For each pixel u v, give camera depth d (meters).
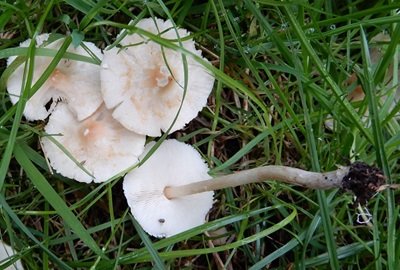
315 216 0.28
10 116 0.26
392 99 0.29
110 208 0.27
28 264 0.27
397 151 0.30
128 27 0.26
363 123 0.29
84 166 0.27
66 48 0.26
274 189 0.29
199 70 0.27
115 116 0.27
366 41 0.29
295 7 0.31
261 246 0.30
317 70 0.29
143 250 0.27
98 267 0.26
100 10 0.28
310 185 0.22
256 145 0.31
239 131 0.31
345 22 0.32
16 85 0.26
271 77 0.28
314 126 0.30
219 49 0.30
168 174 0.27
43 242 0.27
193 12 0.30
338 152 0.29
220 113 0.31
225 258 0.30
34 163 0.28
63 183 0.29
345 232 0.30
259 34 0.31
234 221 0.27
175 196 0.27
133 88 0.27
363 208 0.30
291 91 0.30
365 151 0.30
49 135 0.26
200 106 0.28
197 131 0.30
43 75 0.25
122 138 0.27
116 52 0.26
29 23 0.28
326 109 0.29
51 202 0.25
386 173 0.26
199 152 0.29
